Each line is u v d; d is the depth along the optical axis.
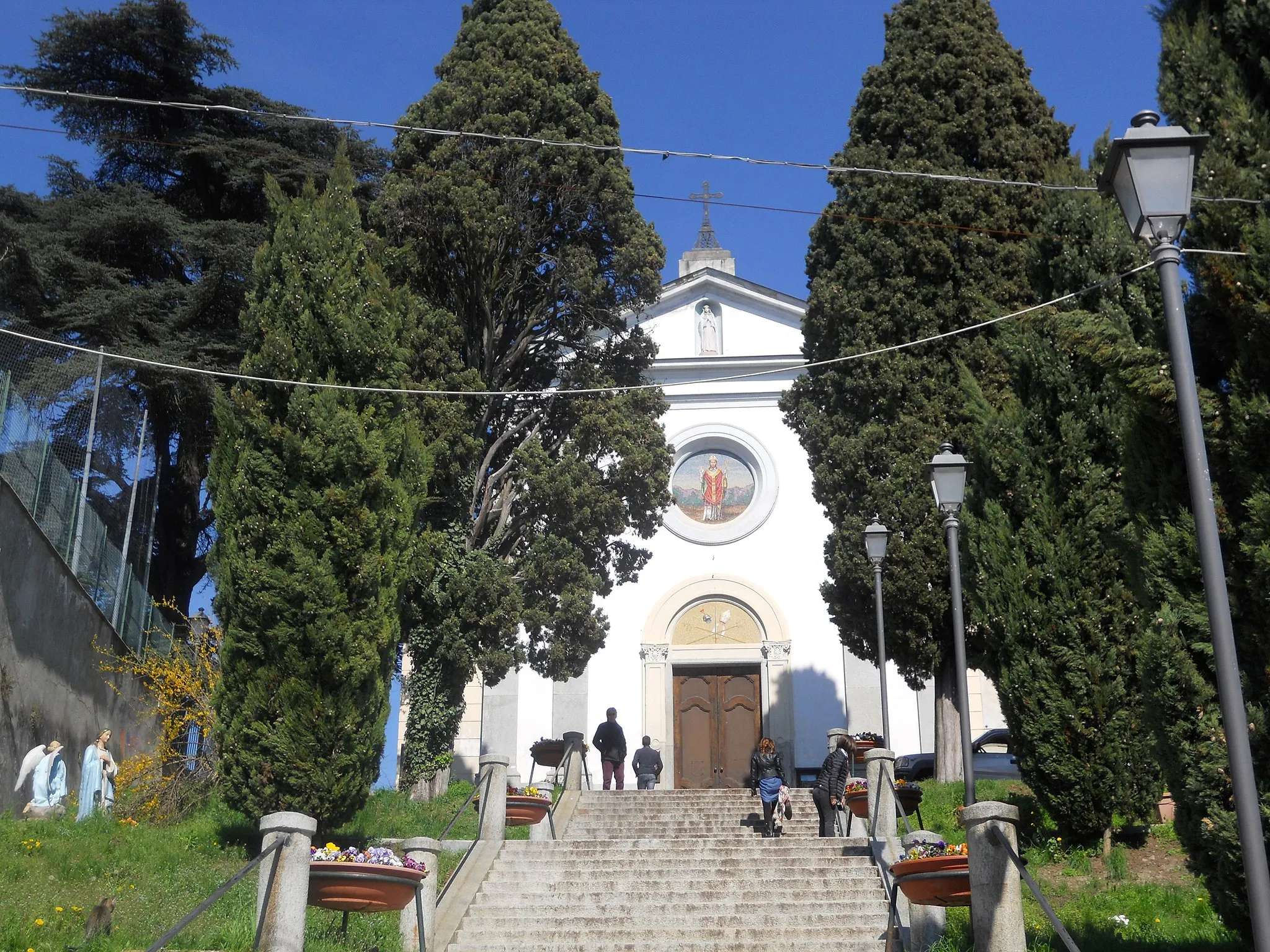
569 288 21.30
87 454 20.23
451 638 18.81
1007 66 21.22
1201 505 7.16
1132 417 9.71
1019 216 20.28
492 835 15.05
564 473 20.16
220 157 28.12
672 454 21.72
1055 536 14.60
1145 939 11.38
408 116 22.02
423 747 18.97
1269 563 8.44
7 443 17.50
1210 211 9.23
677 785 26.03
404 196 20.73
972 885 9.74
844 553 19.48
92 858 13.52
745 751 26.28
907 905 11.91
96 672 19.78
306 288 15.95
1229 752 6.70
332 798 14.27
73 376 20.08
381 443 15.41
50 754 16.47
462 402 20.03
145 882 13.16
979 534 15.00
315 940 10.81
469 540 19.98
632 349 22.11
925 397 19.75
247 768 14.31
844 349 20.45
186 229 26.80
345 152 17.17
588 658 19.94
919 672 19.33
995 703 25.33
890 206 20.55
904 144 21.09
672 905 12.66
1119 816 14.30
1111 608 14.27
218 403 15.71
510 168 21.28
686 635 26.86
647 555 21.84
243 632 14.59
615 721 22.59
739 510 27.64
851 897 12.85
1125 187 7.93
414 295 20.50
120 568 21.38
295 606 14.48
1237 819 6.78
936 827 16.25
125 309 25.44
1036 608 14.40
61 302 26.16
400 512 15.58
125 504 21.84
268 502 14.88
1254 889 6.41
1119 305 14.09
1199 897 12.41
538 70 22.33
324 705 14.38
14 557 16.98
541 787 17.28
